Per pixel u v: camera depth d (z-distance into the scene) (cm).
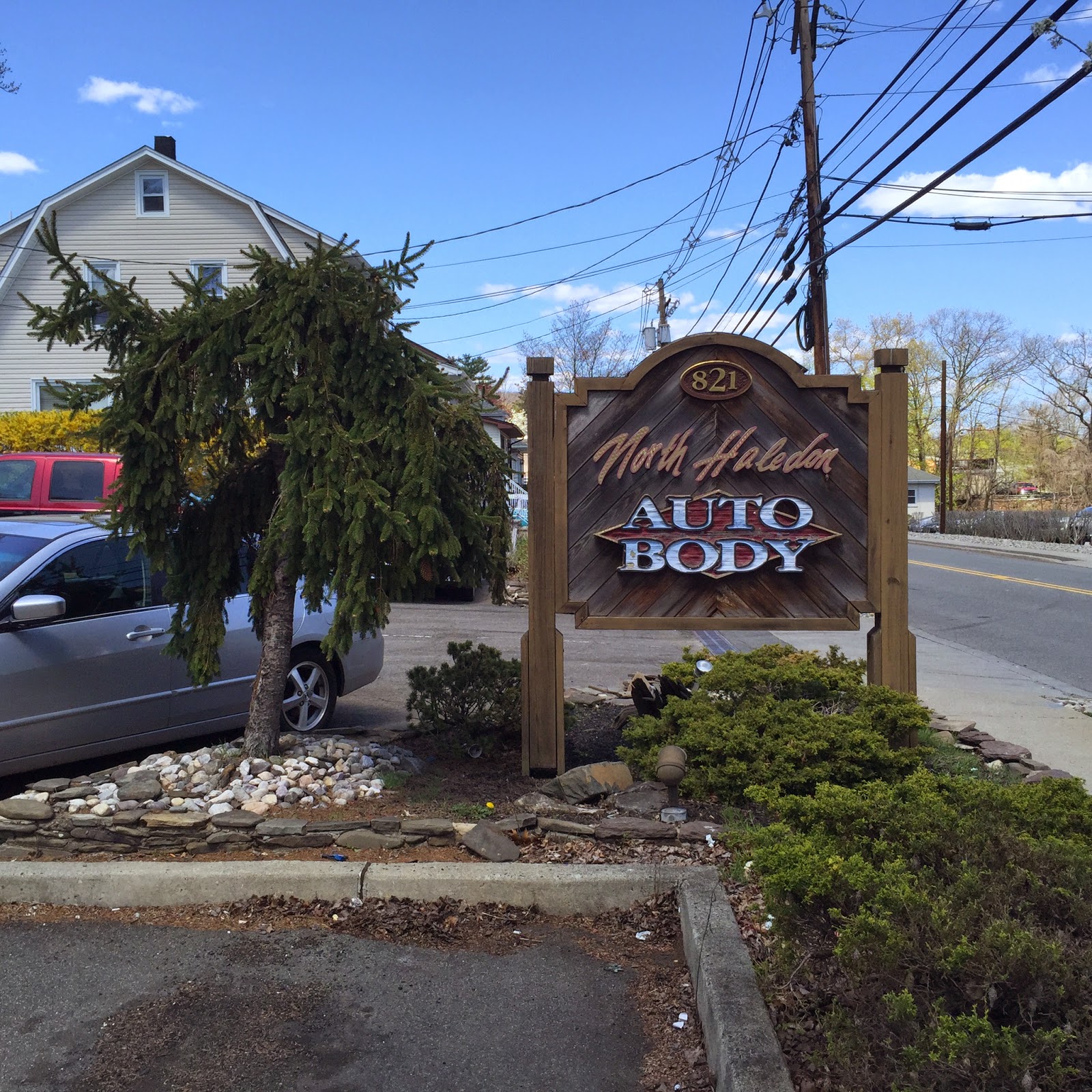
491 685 624
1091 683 1069
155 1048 320
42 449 1878
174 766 529
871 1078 246
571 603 588
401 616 1488
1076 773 676
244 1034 328
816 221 1770
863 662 674
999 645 1339
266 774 523
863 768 515
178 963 375
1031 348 6031
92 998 349
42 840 472
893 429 591
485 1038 326
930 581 2192
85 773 624
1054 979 244
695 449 592
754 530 591
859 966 264
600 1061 314
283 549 516
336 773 543
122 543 611
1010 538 4012
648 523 589
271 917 412
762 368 592
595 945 392
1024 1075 221
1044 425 6147
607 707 778
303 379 503
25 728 542
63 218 2294
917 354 7206
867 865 295
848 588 597
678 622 587
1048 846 306
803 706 561
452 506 549
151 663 602
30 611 534
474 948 388
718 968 328
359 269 536
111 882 423
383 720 774
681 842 471
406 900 421
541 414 590
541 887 418
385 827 470
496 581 609
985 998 247
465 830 473
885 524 592
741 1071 269
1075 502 5362
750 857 422
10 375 2289
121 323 525
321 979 363
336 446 493
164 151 2494
